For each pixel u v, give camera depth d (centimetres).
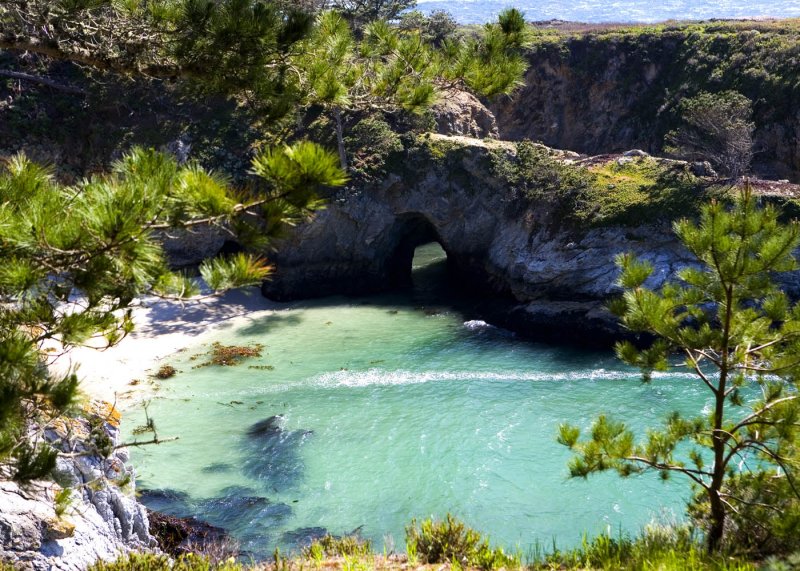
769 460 1445
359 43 1605
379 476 3114
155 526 2512
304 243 5697
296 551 2509
